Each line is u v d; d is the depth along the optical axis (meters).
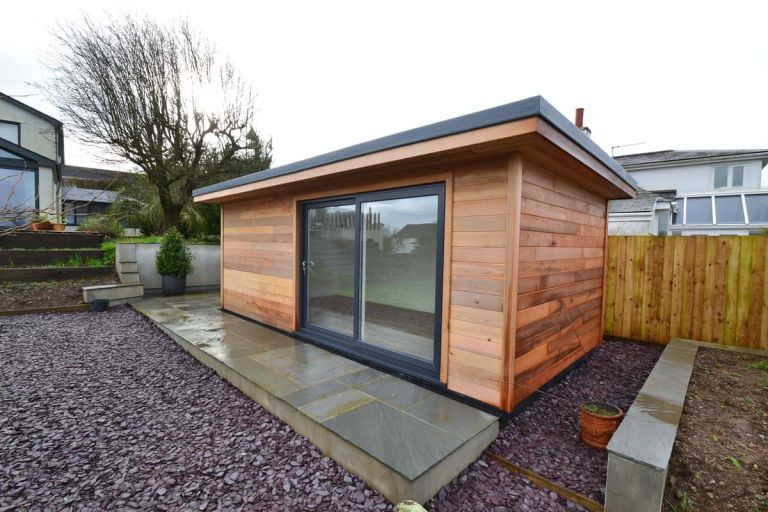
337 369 3.30
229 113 11.46
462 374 2.72
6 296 6.12
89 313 6.01
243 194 4.81
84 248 8.44
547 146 2.26
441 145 2.39
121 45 9.66
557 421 2.69
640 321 4.83
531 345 2.77
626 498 1.73
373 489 1.93
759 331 4.09
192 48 10.59
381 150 2.79
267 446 2.33
